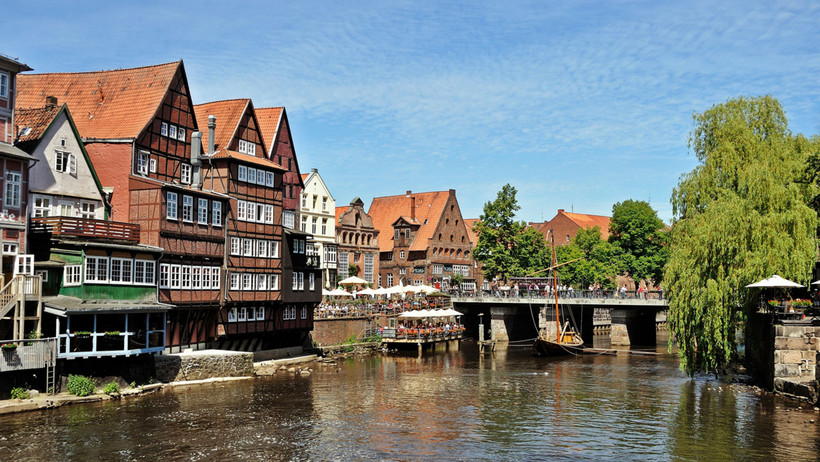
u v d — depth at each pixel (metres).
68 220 38.09
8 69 37.09
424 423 33.50
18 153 36.56
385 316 71.94
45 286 37.41
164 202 44.56
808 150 42.94
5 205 36.09
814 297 39.84
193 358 43.47
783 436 30.34
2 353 32.44
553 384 45.41
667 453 28.22
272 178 55.00
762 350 42.75
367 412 35.84
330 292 67.56
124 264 40.50
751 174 39.94
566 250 96.56
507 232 90.75
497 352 67.38
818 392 35.44
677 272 41.47
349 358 60.84
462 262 105.12
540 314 80.50
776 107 44.16
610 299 72.56
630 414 35.47
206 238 48.19
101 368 37.72
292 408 36.31
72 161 42.00
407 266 101.00
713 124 44.66
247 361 47.19
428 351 67.94
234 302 50.06
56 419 32.03
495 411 36.41
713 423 32.94
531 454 28.22
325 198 80.06
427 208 103.88
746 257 38.59
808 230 38.88
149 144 47.91
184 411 34.75
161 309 40.81
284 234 55.44
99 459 26.45
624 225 92.94
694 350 41.31
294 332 57.91
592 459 27.50
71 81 51.94
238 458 27.16
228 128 53.78
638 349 70.19
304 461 26.97
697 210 43.34
